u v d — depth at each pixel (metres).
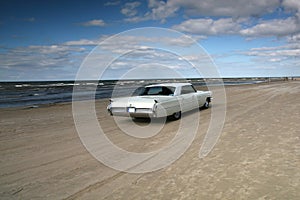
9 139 5.89
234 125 6.70
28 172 3.80
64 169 3.90
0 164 4.17
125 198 2.91
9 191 3.18
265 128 6.16
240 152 4.38
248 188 3.01
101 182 3.39
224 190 2.99
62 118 9.11
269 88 24.67
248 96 15.75
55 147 5.16
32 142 5.59
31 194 3.09
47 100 19.36
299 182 3.11
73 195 3.03
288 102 11.65
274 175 3.34
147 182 3.33
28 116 9.80
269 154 4.19
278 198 2.75
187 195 2.91
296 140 4.96
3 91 35.91
